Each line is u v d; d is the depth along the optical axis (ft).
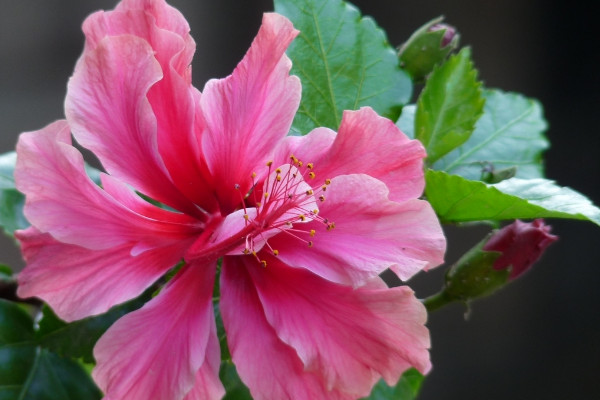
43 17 3.07
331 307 1.50
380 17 3.18
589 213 1.58
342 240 1.51
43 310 1.66
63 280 1.45
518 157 1.98
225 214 1.57
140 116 1.48
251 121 1.55
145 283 1.49
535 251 1.72
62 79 3.10
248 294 1.53
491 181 1.92
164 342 1.48
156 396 1.46
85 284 1.46
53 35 3.09
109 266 1.47
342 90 1.79
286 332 1.49
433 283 3.05
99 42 1.45
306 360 1.48
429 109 1.79
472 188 1.64
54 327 1.66
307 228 1.52
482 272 1.73
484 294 1.74
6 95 3.05
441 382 3.22
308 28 1.79
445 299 1.77
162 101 1.51
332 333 1.50
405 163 1.54
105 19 1.47
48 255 1.45
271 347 1.50
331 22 1.80
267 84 1.54
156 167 1.52
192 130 1.51
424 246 1.50
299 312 1.50
